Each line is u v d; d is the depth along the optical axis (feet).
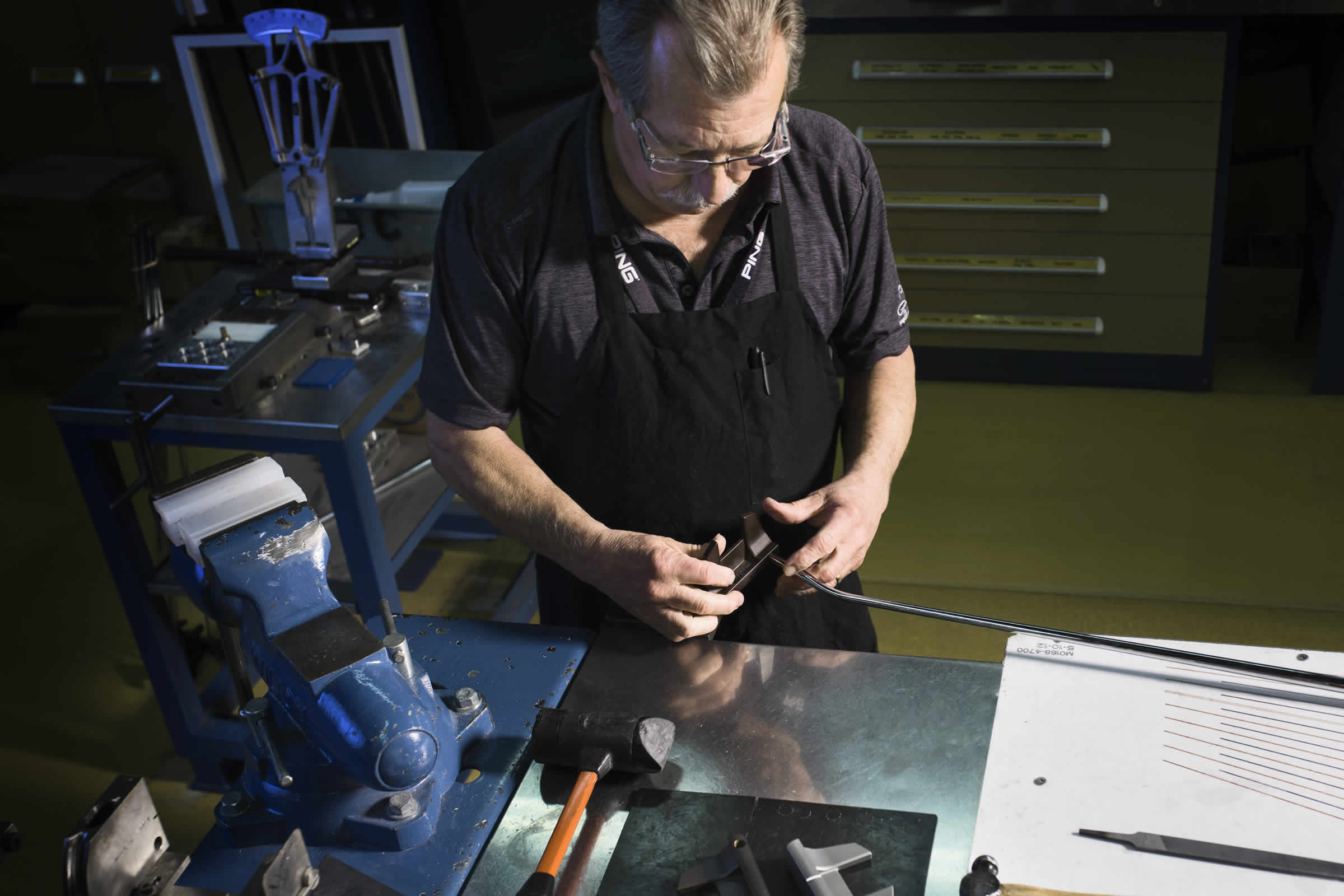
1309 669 3.50
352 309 7.21
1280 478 9.84
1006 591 8.82
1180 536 9.24
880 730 3.47
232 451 9.61
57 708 8.45
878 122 10.97
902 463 10.48
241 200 7.82
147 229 7.36
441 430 4.65
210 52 11.58
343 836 3.26
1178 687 3.50
